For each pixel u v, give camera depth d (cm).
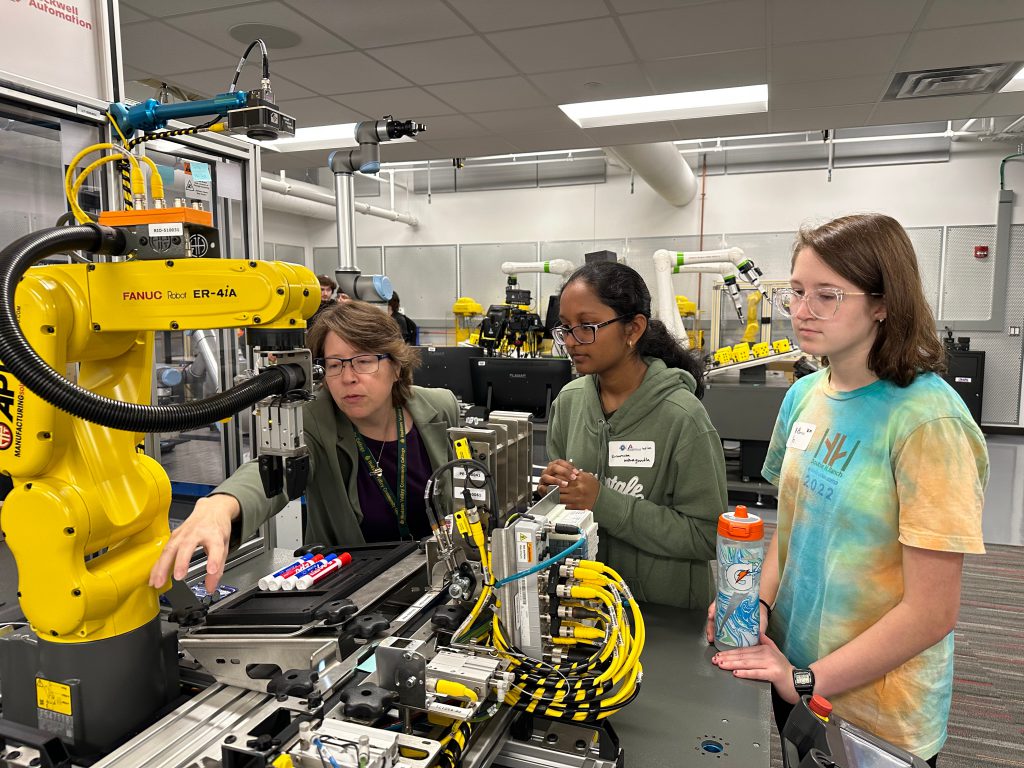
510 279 607
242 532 100
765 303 559
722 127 520
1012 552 376
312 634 88
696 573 133
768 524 413
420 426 149
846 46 363
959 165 689
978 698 239
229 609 94
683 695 99
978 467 99
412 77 413
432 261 901
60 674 77
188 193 205
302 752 66
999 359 686
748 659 103
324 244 958
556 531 99
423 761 67
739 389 452
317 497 147
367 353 131
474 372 381
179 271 76
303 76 411
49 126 158
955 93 441
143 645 81
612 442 141
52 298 73
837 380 114
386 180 904
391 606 104
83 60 155
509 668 86
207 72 407
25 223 166
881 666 98
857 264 99
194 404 70
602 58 383
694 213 788
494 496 97
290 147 586
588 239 834
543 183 843
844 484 107
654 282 801
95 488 76
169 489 88
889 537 103
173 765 71
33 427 71
